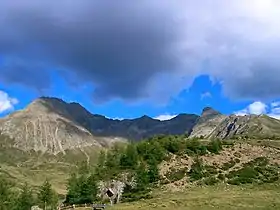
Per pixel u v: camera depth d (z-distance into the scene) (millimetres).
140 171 144875
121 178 145875
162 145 174500
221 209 92250
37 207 139750
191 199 107688
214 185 138500
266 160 166250
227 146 182625
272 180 142000
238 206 95000
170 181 145750
